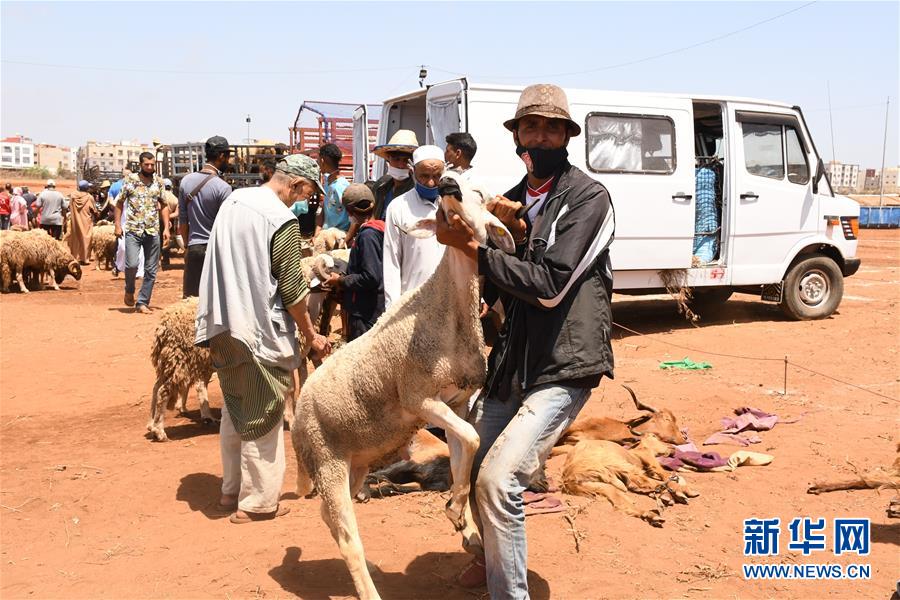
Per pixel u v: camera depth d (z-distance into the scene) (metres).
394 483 5.58
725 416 7.32
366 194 6.02
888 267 22.73
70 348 10.80
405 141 6.71
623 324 12.41
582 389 3.66
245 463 5.05
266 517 5.14
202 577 4.36
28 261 16.45
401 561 4.52
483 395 3.99
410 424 3.93
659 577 4.31
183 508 5.36
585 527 4.91
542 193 3.81
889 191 112.31
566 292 3.56
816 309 12.53
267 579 4.32
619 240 10.88
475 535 4.08
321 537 4.85
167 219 14.23
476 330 3.73
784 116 12.02
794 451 6.30
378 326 3.94
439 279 3.73
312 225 8.88
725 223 11.71
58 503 5.45
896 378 8.74
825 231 12.48
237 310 4.84
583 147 10.63
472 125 10.02
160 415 6.82
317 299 6.50
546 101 3.62
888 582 4.28
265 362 4.96
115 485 5.76
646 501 5.33
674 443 6.35
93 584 4.30
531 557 4.52
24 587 4.27
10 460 6.37
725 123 11.61
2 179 87.56
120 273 20.06
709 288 13.27
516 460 3.50
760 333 11.48
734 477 5.75
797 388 8.33
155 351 6.82
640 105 10.95
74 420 7.55
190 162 22.53
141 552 4.69
